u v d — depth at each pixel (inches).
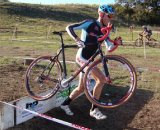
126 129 259.8
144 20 2111.2
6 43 809.5
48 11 1753.2
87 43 234.7
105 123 267.3
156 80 394.6
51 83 237.6
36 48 710.5
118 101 214.1
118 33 1365.7
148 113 288.4
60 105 283.9
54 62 235.8
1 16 1489.9
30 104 253.6
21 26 1358.3
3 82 327.6
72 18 1777.8
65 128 252.2
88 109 288.5
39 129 246.1
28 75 235.3
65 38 1001.5
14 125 241.6
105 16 234.4
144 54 663.8
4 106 232.7
